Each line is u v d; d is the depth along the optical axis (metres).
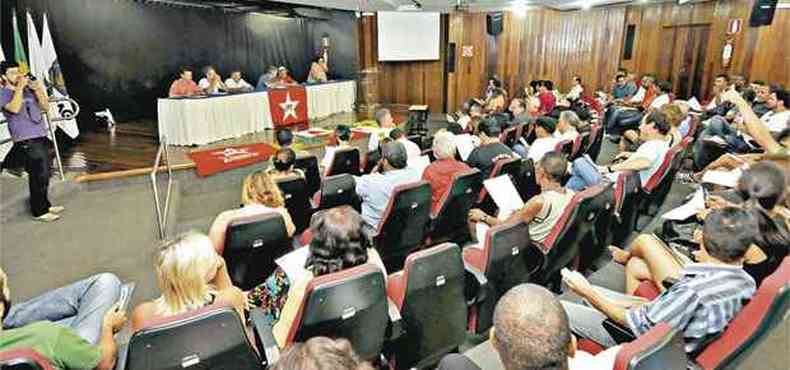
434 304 1.90
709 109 6.78
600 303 1.76
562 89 10.48
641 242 2.28
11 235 3.54
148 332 1.26
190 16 9.52
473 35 11.01
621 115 7.26
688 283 1.53
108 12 8.10
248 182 2.66
